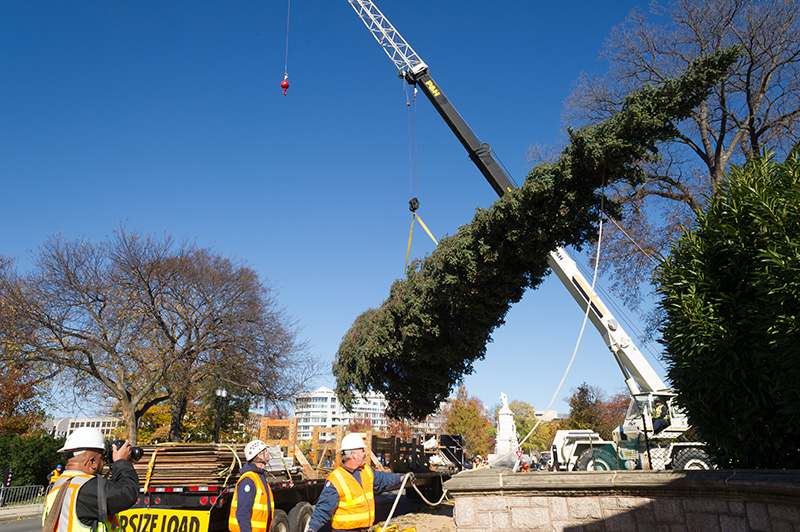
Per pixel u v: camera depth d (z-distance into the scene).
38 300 23.33
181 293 26.11
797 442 5.03
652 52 20.84
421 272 16.94
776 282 4.50
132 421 24.16
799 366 4.43
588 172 12.76
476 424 69.81
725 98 19.20
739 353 5.14
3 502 19.17
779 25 17.95
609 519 5.88
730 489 5.05
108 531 3.52
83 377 23.78
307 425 132.00
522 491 6.23
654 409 14.54
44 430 31.36
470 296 15.47
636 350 16.81
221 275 27.14
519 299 15.77
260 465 5.80
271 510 5.83
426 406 20.67
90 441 3.65
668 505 5.62
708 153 19.78
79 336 23.59
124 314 24.45
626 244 20.97
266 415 28.47
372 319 19.89
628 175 12.74
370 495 4.70
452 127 21.11
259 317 27.64
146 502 8.34
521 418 83.50
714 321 5.28
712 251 5.60
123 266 25.02
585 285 18.08
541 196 13.08
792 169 4.69
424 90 22.44
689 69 11.70
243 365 26.36
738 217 5.32
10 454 23.53
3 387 26.98
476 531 6.22
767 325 4.66
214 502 8.05
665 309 5.98
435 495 16.81
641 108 11.81
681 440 13.75
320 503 4.54
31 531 14.05
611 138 11.98
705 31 19.36
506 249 14.52
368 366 19.41
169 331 26.42
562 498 6.12
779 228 4.65
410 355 18.19
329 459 14.10
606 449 13.45
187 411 36.88
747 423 5.14
